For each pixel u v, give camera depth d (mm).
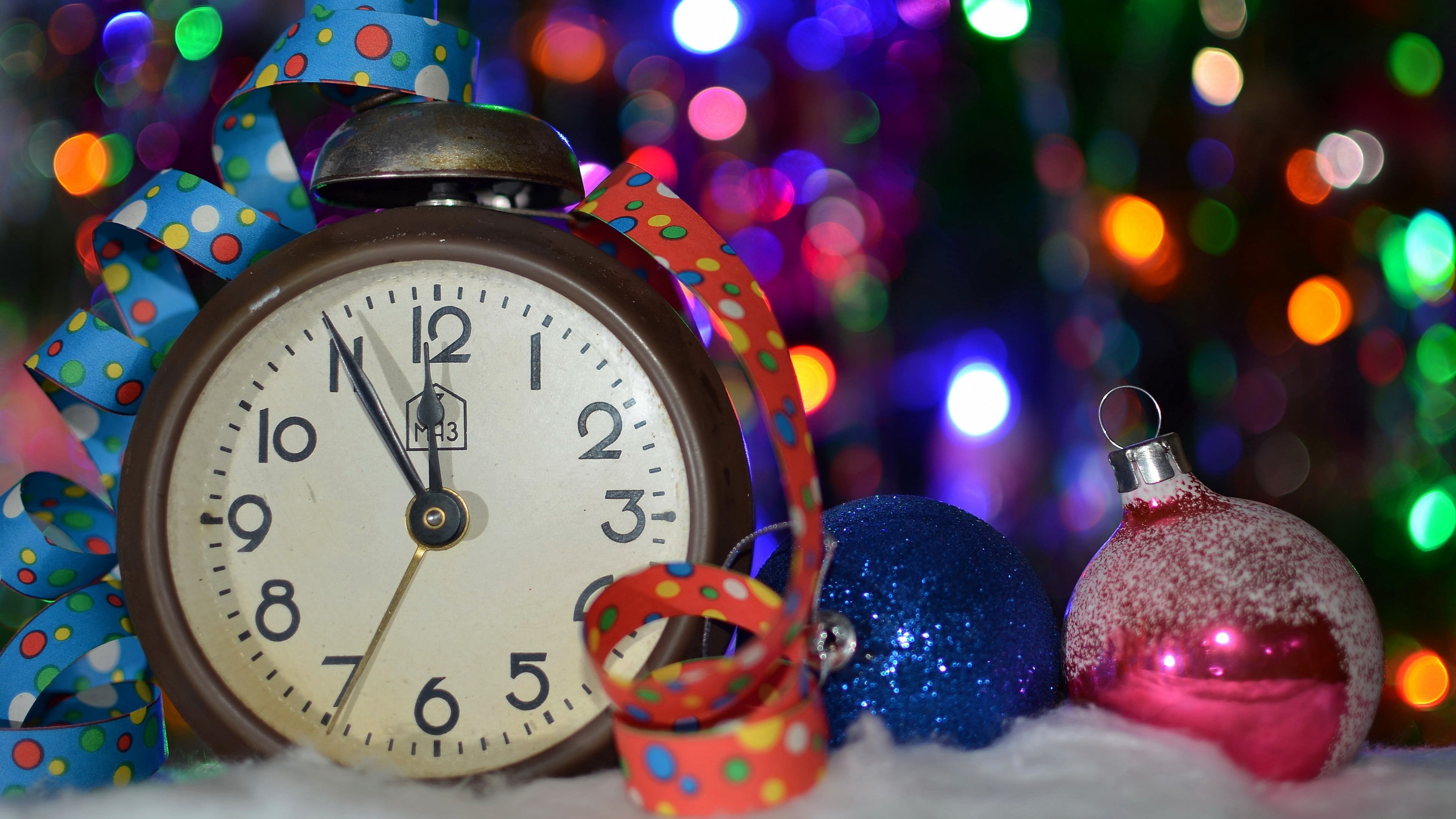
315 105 652
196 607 440
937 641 426
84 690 496
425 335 443
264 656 441
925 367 898
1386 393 795
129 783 459
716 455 436
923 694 426
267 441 444
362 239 440
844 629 419
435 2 488
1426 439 771
